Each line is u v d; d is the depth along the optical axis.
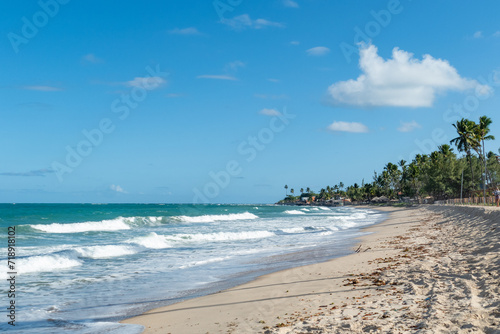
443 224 32.69
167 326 8.18
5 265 15.33
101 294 11.46
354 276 11.66
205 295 11.09
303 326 7.02
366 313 7.45
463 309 6.80
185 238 27.27
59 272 14.96
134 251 20.97
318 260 16.67
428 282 9.38
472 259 11.73
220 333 7.30
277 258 18.08
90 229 36.91
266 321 7.79
